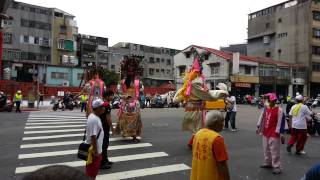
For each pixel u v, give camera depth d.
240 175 7.85
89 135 6.03
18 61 55.84
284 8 62.06
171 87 57.31
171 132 14.12
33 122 17.27
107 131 8.13
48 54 58.94
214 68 53.31
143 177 7.57
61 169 1.29
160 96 37.44
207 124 4.80
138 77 12.09
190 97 10.81
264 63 54.94
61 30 60.59
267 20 64.88
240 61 52.50
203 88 10.88
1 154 9.53
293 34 60.41
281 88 58.19
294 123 10.31
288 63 58.38
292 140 10.44
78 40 64.62
